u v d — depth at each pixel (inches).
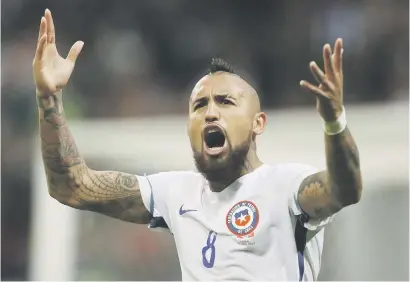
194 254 537.6
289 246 528.4
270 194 537.3
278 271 522.0
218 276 525.3
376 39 2001.7
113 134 1470.2
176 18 2210.9
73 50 558.9
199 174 578.2
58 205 1517.0
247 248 525.3
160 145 1417.3
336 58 489.4
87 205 576.4
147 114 2015.3
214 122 534.0
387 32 2001.7
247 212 534.0
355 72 1972.2
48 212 1524.4
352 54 2000.5
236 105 538.9
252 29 2178.9
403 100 1902.1
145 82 2113.7
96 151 1402.6
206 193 558.6
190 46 2191.2
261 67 2124.8
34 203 1569.9
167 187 577.6
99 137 1472.7
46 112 553.0
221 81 545.0
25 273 1768.0
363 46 2006.6
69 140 566.9
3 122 1851.6
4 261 1770.4
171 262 1429.6
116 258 1456.7
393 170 1311.5
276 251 526.0
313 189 520.1
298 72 2086.6
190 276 534.3
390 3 2032.5
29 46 2047.2
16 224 1791.3
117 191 574.9
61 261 1494.8
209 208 549.3
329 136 493.0
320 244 573.0
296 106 2016.5
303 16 2139.5
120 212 580.4
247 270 521.3
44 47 543.8
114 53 2134.6
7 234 1786.4
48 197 1536.7
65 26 2151.8
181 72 2171.5
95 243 1480.1
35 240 1530.5
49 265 1498.5
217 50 2182.6
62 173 565.6
